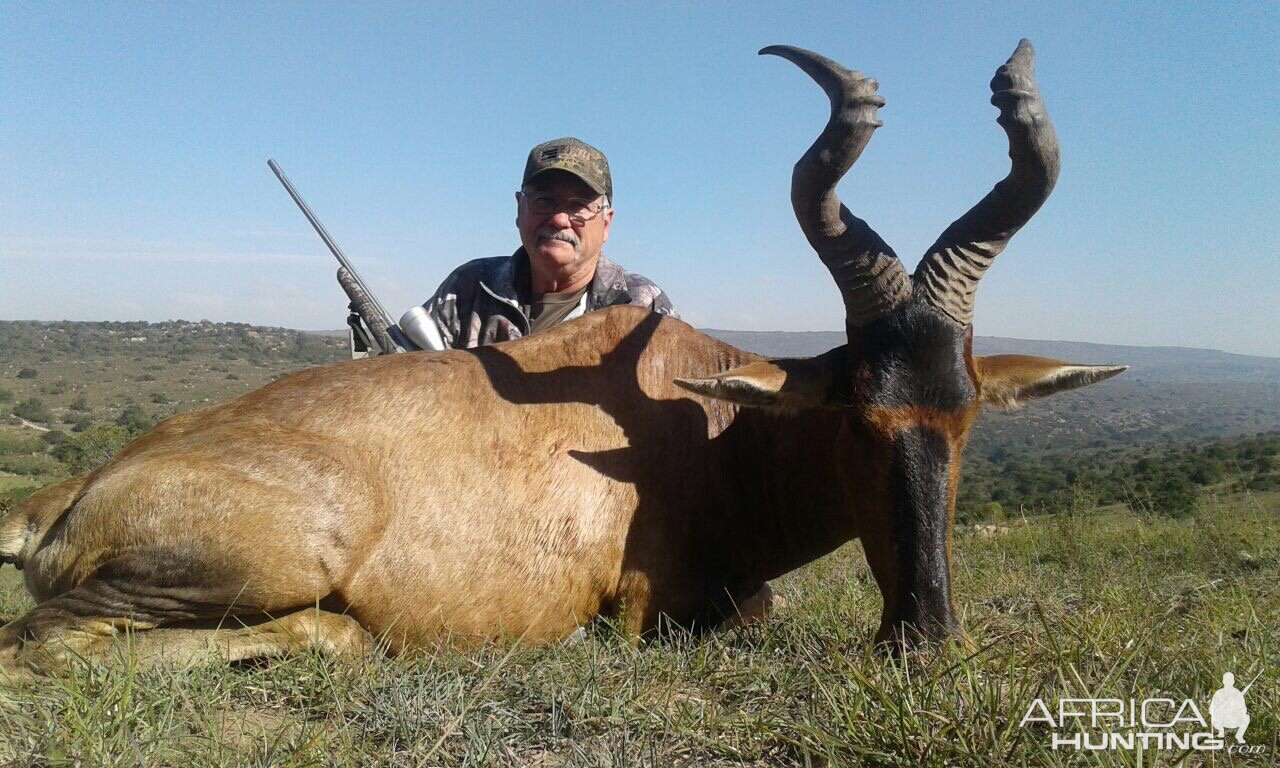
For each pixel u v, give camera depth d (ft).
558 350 15.29
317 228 22.56
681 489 14.99
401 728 10.18
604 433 14.73
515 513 13.80
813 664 12.15
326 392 13.97
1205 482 50.44
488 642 13.60
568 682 11.53
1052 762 8.75
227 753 9.43
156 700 10.36
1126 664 10.78
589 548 14.19
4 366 335.26
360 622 13.25
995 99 13.06
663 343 15.80
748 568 15.79
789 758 9.90
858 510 13.33
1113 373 13.73
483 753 9.71
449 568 13.38
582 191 20.39
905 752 9.22
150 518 11.97
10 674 11.35
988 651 12.19
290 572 12.35
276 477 12.44
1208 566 24.67
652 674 12.17
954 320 13.23
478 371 14.60
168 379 313.12
